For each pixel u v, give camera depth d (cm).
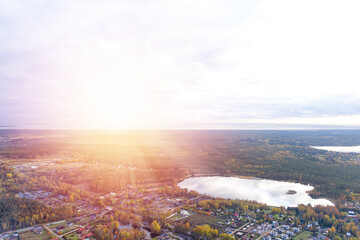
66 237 18500
